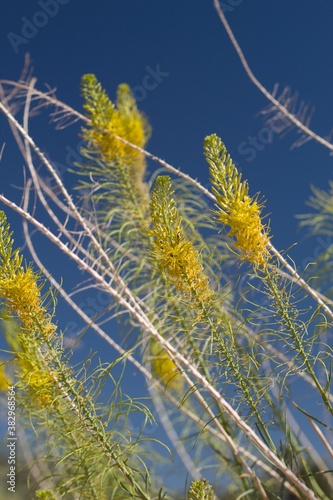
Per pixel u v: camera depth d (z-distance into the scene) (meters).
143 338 3.70
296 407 2.64
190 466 4.04
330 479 3.59
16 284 2.65
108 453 2.86
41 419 3.32
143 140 4.99
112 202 4.74
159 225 2.65
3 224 2.71
